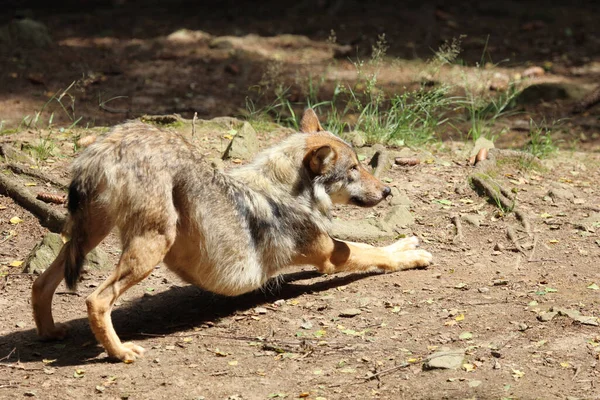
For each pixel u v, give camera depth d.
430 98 17.50
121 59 23.86
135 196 8.81
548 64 23.66
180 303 10.51
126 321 10.00
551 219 12.74
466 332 9.22
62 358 9.00
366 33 26.28
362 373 8.45
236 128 16.06
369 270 10.98
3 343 9.34
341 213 12.80
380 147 15.00
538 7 29.20
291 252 10.23
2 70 22.30
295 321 9.80
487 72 23.11
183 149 9.30
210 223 9.42
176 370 8.66
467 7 29.16
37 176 13.27
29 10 28.86
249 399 7.99
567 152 16.66
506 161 14.87
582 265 11.14
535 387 7.96
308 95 20.69
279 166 10.18
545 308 9.73
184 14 28.83
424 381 8.20
